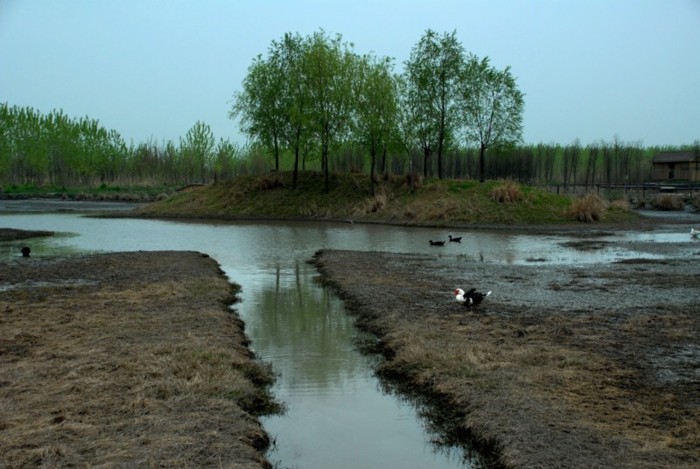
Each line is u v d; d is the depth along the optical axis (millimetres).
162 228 46844
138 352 11891
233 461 7594
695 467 7336
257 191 62969
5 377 10422
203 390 10031
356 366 12445
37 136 113062
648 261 26641
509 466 7691
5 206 75375
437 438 9109
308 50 60188
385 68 58562
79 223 51688
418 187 56469
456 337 13422
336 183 61312
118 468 7203
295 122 59188
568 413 9109
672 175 95812
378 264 25641
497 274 22891
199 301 17234
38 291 18656
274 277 23234
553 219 47969
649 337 13359
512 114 58469
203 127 96875
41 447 7703
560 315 15609
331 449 8750
